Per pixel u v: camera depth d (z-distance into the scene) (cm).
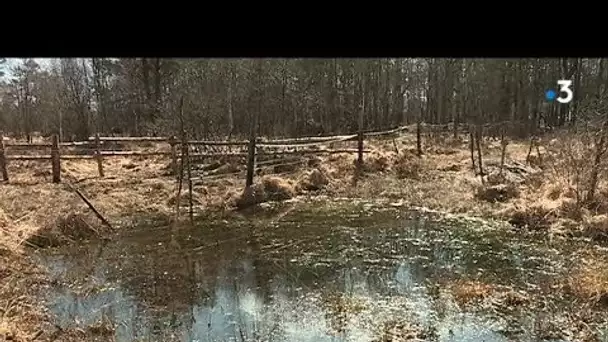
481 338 486
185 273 683
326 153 1434
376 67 2709
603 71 2403
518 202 980
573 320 514
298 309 562
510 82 2528
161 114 2161
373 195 1145
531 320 520
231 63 1980
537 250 744
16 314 531
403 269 682
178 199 980
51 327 515
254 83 2145
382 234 855
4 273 650
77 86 2572
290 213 1009
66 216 845
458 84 2684
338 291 609
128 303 583
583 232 797
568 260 692
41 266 695
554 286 598
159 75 2477
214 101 2016
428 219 943
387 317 534
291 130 2300
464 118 2427
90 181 1191
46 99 2584
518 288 601
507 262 696
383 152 1485
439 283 625
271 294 608
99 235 850
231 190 1121
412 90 3042
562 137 1122
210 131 1834
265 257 747
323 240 827
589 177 896
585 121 1131
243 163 1327
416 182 1241
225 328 519
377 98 2809
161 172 1312
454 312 544
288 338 495
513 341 479
